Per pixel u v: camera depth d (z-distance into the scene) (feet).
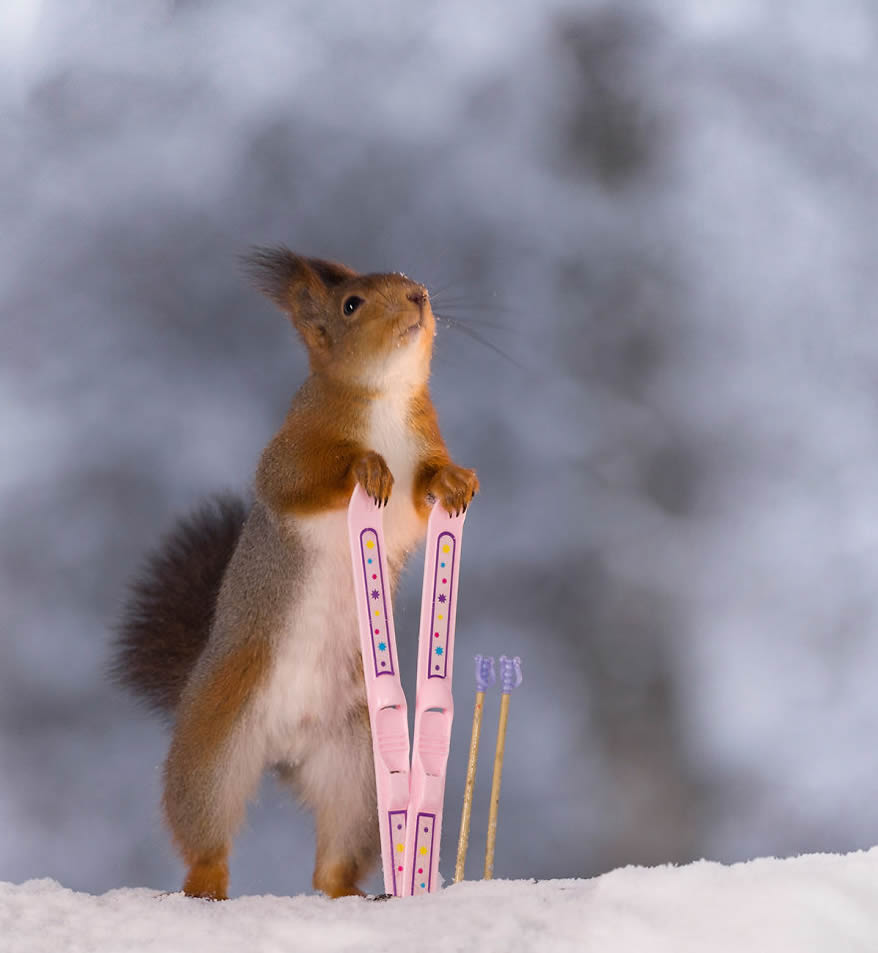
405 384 24.53
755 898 15.92
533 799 54.19
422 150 67.10
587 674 56.75
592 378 62.69
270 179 65.87
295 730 24.27
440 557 22.30
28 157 64.44
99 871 51.93
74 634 55.93
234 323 62.13
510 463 60.44
